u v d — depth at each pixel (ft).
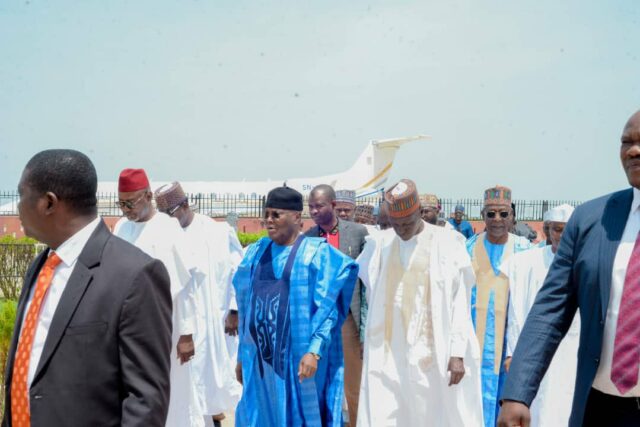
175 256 17.13
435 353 16.21
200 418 19.26
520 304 17.89
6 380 8.39
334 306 15.16
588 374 9.01
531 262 17.97
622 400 8.90
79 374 7.91
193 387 19.19
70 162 8.40
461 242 16.83
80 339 7.96
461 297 16.39
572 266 9.57
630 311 8.74
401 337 16.66
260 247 16.22
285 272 15.31
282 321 15.10
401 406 16.56
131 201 17.29
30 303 8.54
